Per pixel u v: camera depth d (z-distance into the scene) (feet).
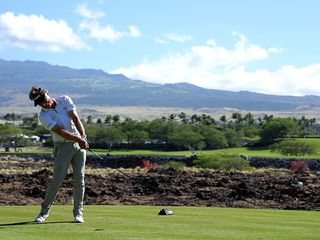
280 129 542.16
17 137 628.69
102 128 574.15
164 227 35.50
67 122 37.37
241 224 38.52
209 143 538.47
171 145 545.03
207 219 41.24
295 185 92.99
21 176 112.27
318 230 35.96
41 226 34.91
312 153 402.52
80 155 37.78
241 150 509.35
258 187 83.51
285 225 38.58
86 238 29.94
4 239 29.25
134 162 319.47
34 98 36.76
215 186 90.33
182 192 77.77
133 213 45.21
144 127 591.78
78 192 37.78
